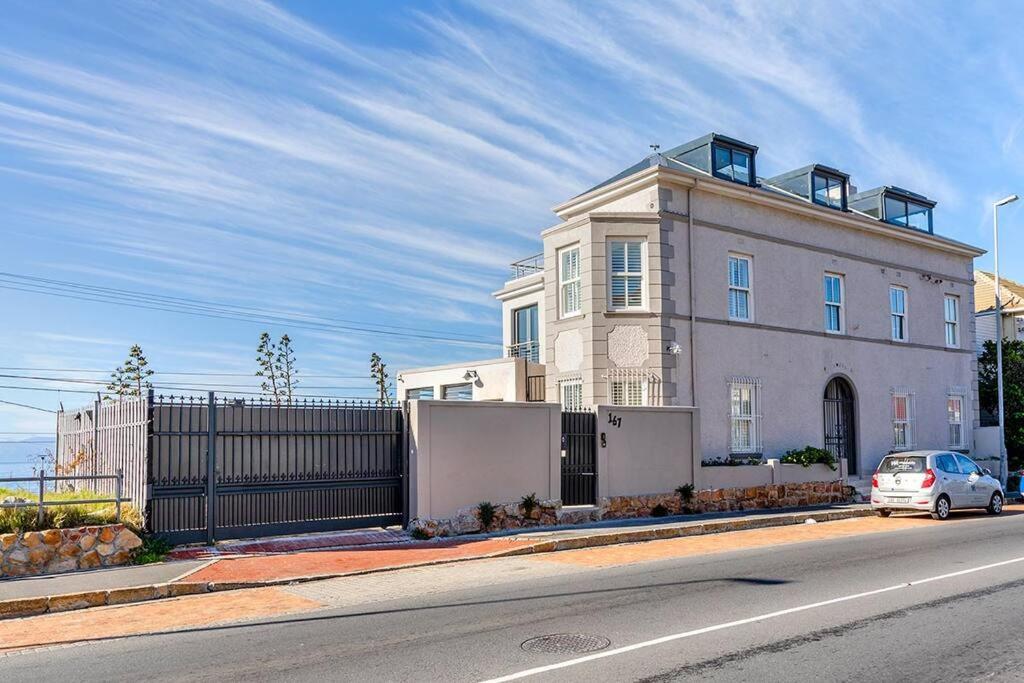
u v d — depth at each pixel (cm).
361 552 1298
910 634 745
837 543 1429
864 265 2633
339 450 1451
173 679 646
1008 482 2770
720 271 2222
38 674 673
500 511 1563
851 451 2533
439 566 1223
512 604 919
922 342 2803
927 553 1280
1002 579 1031
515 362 2491
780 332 2348
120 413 1378
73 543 1149
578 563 1241
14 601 931
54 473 1659
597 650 700
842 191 2638
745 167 2397
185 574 1102
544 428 1656
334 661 686
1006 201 2748
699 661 661
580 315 2114
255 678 641
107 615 923
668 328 2073
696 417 1928
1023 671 629
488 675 630
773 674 623
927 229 2936
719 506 1941
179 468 1292
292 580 1094
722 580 1052
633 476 1800
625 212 2095
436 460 1498
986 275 3925
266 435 1377
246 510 1353
